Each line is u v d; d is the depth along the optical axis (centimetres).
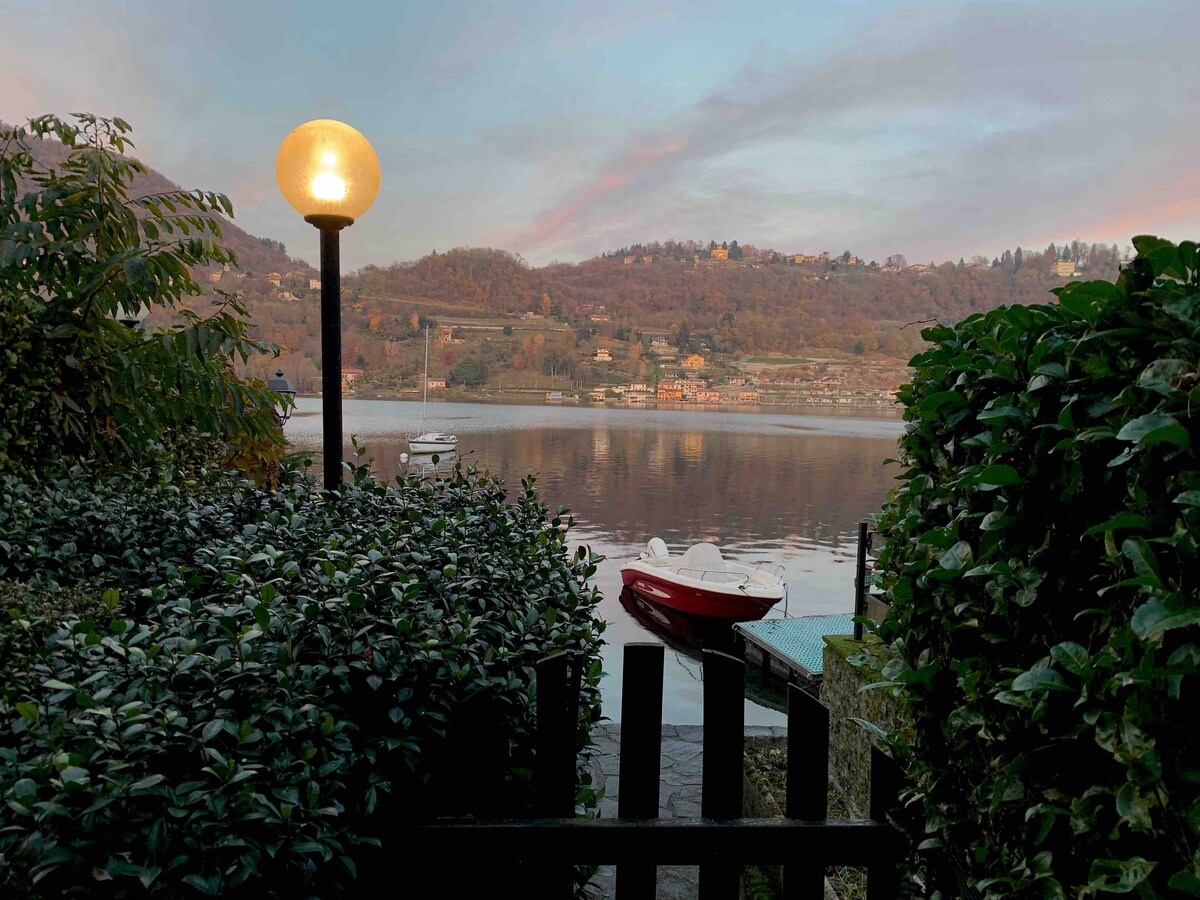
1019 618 142
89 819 129
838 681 328
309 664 189
